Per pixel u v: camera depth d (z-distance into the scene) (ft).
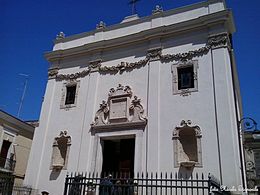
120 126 53.72
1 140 76.64
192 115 48.42
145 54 57.72
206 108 47.67
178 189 44.65
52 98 64.95
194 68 51.34
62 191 54.39
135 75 56.85
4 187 56.70
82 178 36.01
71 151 57.21
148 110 52.21
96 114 57.52
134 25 62.13
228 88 47.09
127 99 54.90
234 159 42.39
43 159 59.57
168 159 47.34
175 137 48.24
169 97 51.55
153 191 45.98
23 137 85.61
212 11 53.93
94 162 53.57
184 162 45.39
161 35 56.59
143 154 49.62
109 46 62.13
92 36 66.85
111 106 56.18
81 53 65.77
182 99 50.31
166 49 55.72
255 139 61.77
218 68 48.91
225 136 44.21
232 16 51.72
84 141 56.34
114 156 55.67
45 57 69.82
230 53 53.67
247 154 61.72
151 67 55.26
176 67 53.26
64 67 67.15
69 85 64.34
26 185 57.82
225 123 44.98
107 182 35.68
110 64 61.05
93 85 60.54
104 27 65.98
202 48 51.88
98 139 55.01
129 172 52.01
